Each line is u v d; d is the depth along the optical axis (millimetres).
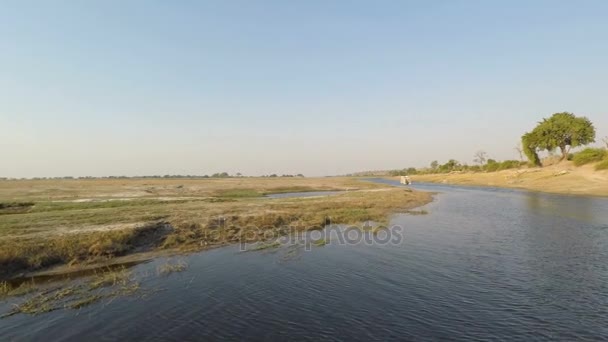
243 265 16688
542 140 92125
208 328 10250
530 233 23031
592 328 9883
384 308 11438
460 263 16359
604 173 64375
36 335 9992
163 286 13875
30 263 16281
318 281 14211
